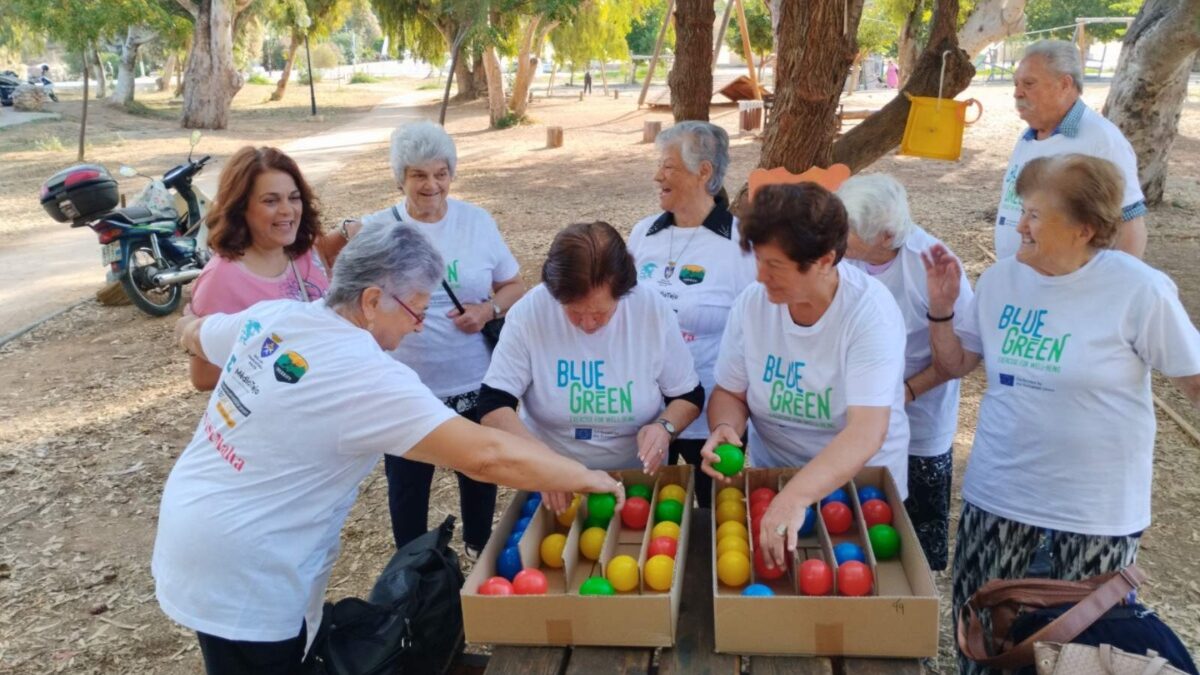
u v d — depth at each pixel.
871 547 2.30
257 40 41.56
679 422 2.86
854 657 2.11
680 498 2.75
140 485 5.46
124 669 3.82
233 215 3.21
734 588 2.35
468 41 20.12
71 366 7.68
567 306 2.64
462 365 3.72
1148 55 10.34
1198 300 7.66
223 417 2.36
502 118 25.95
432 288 2.45
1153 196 11.02
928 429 3.28
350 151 21.80
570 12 23.59
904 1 21.59
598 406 2.88
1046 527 2.64
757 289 2.71
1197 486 4.72
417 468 3.71
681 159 3.31
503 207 13.42
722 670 2.12
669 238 3.46
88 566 4.59
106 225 8.48
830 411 2.63
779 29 5.34
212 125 27.88
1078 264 2.53
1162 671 1.96
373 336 2.43
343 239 3.81
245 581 2.30
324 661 2.55
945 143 5.25
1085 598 2.22
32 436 6.23
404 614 2.64
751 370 2.75
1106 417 2.52
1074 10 44.06
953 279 2.81
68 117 30.20
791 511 2.27
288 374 2.27
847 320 2.52
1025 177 2.57
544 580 2.34
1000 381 2.72
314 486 2.33
